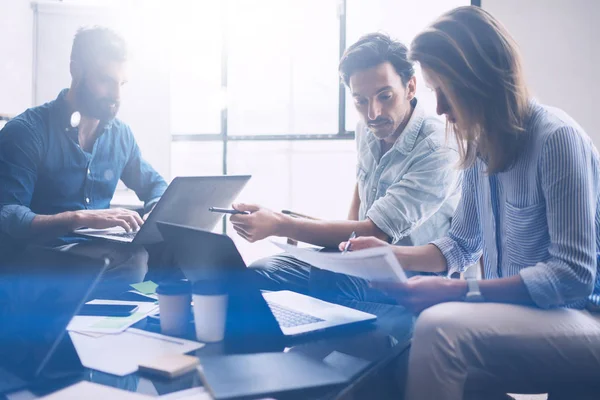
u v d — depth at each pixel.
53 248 1.90
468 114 1.12
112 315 1.21
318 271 1.52
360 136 2.06
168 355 0.92
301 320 1.17
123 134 2.39
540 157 1.06
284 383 0.80
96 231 1.92
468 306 1.00
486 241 1.29
